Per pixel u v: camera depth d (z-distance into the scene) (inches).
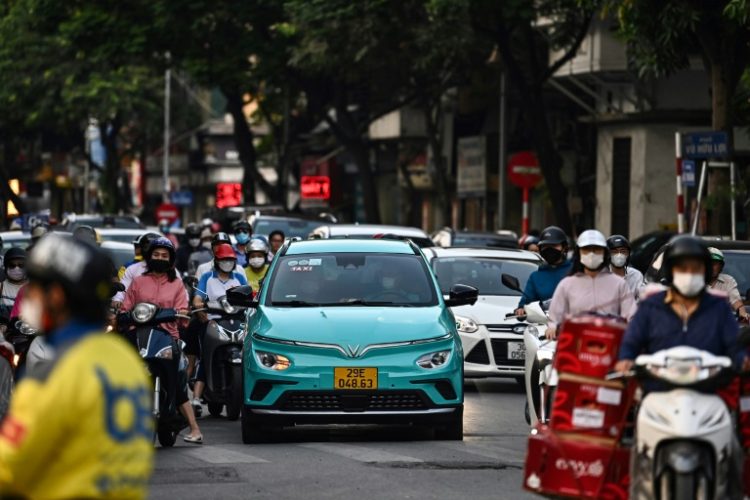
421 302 1245.7
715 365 685.9
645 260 1932.8
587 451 748.0
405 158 4773.6
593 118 3356.3
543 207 3983.8
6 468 385.4
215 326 1374.3
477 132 4360.2
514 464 1049.5
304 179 4237.2
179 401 1160.2
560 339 756.0
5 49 4926.2
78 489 387.5
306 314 1206.3
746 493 755.4
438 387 1173.7
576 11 2910.9
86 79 5073.8
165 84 5890.8
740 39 2057.1
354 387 1160.8
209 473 1004.6
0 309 1181.7
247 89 3649.1
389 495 913.5
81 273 406.0
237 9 3405.5
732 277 1369.3
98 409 390.0
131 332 1112.2
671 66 2108.8
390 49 3201.3
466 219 4557.1
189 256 2204.7
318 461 1062.4
